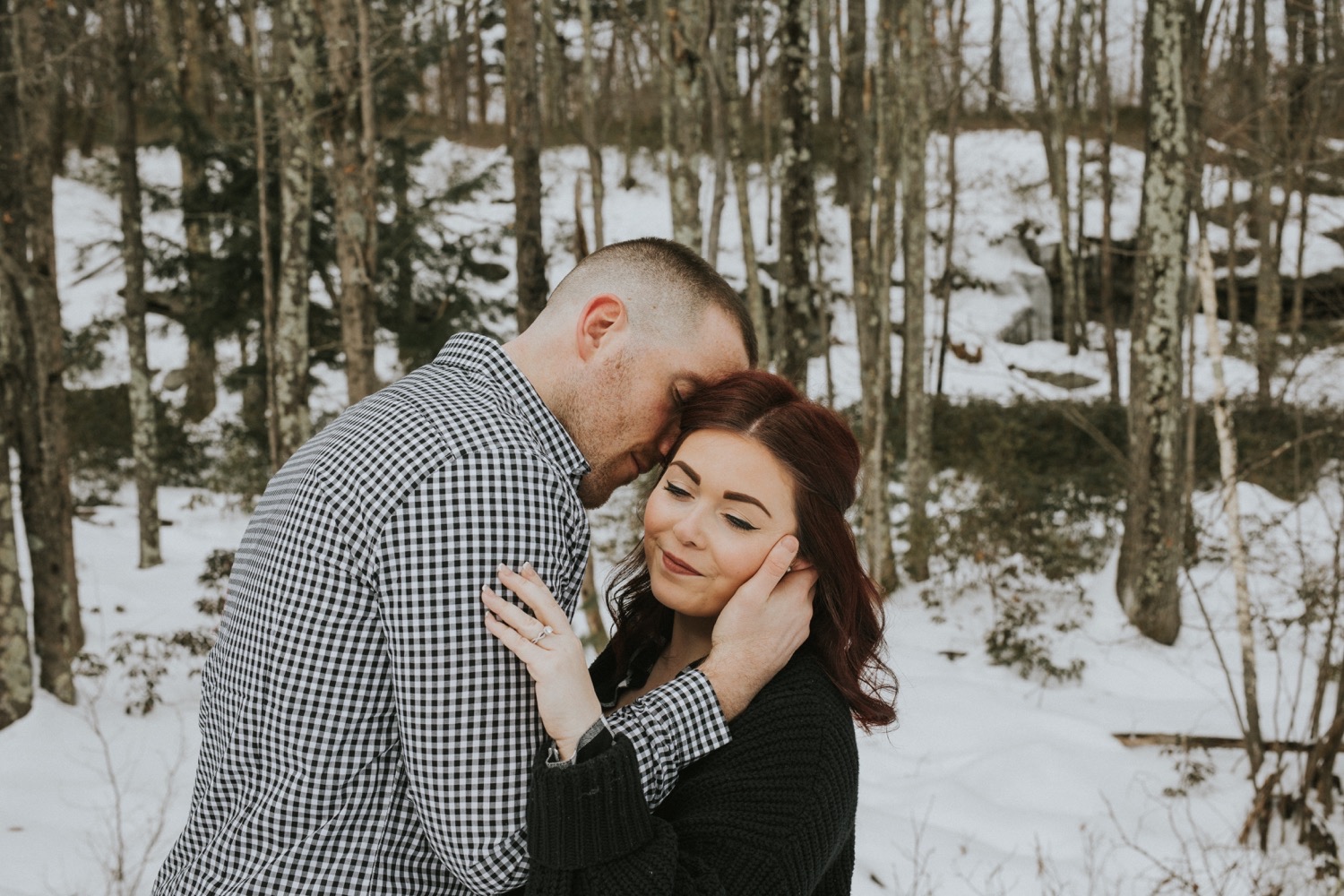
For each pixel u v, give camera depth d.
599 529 12.21
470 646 1.29
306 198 9.20
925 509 11.45
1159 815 5.54
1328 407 12.45
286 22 10.51
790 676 1.48
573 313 1.52
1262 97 11.91
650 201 24.11
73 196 24.47
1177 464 9.23
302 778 1.34
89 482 15.02
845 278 21.22
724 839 1.33
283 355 9.19
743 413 1.48
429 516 1.29
